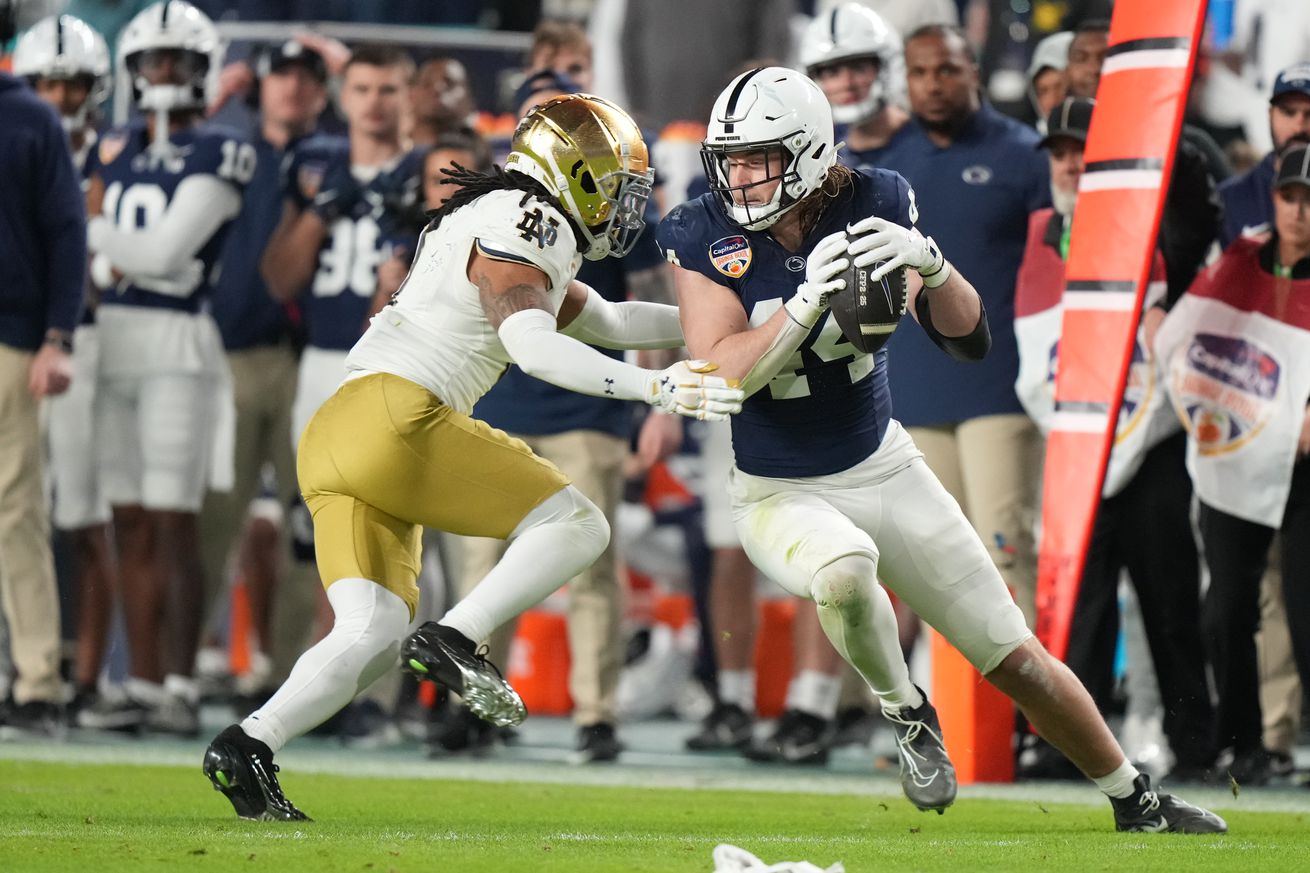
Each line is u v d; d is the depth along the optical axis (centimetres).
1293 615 2127
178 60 2702
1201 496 2161
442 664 1385
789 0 3531
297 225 2627
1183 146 2164
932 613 1527
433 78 2677
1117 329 2073
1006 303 2248
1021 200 2258
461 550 2428
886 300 1393
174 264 2666
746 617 2628
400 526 1475
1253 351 2145
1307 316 2128
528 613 3244
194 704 2667
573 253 1454
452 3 3719
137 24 2720
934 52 2258
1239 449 2139
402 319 1473
